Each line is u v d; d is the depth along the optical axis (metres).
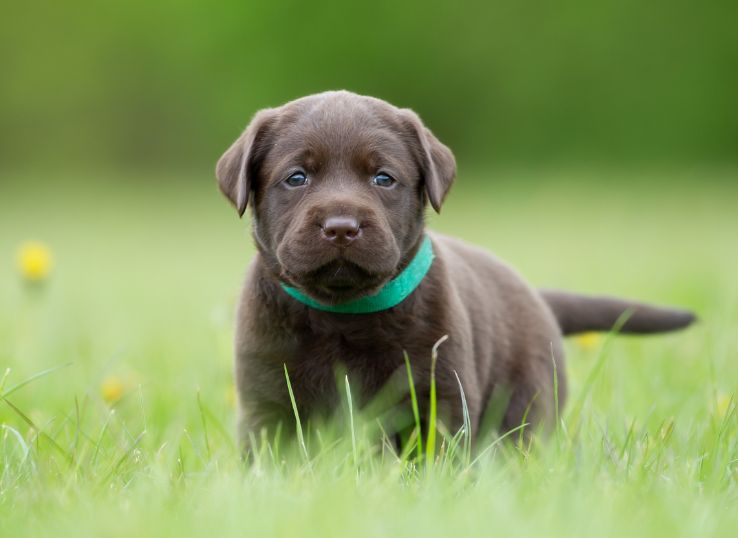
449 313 6.24
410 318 6.11
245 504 4.49
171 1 50.34
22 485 5.16
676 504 4.48
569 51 44.16
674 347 9.77
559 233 25.34
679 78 43.38
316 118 6.18
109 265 22.03
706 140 43.38
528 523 4.25
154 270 20.78
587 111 44.00
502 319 7.10
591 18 43.91
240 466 5.65
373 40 46.16
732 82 43.25
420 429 6.05
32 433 6.37
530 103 44.44
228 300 9.64
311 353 6.14
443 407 6.13
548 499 4.55
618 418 6.52
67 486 4.90
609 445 5.54
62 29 52.47
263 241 6.27
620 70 43.75
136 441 5.68
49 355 9.95
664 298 13.41
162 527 4.28
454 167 6.51
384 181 6.11
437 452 6.04
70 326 11.47
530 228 26.70
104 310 14.11
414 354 6.12
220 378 8.46
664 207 30.98
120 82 50.97
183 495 4.84
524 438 6.96
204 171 49.22
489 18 44.88
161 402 7.93
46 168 51.53
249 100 47.88
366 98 6.43
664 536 4.15
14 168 51.72
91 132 51.41
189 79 49.56
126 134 51.03
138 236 28.52
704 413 6.85
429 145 6.31
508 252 21.06
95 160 51.28
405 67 45.81
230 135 48.41
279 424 6.09
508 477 5.16
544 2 44.38
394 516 4.37
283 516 4.34
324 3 47.12
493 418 6.85
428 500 4.51
